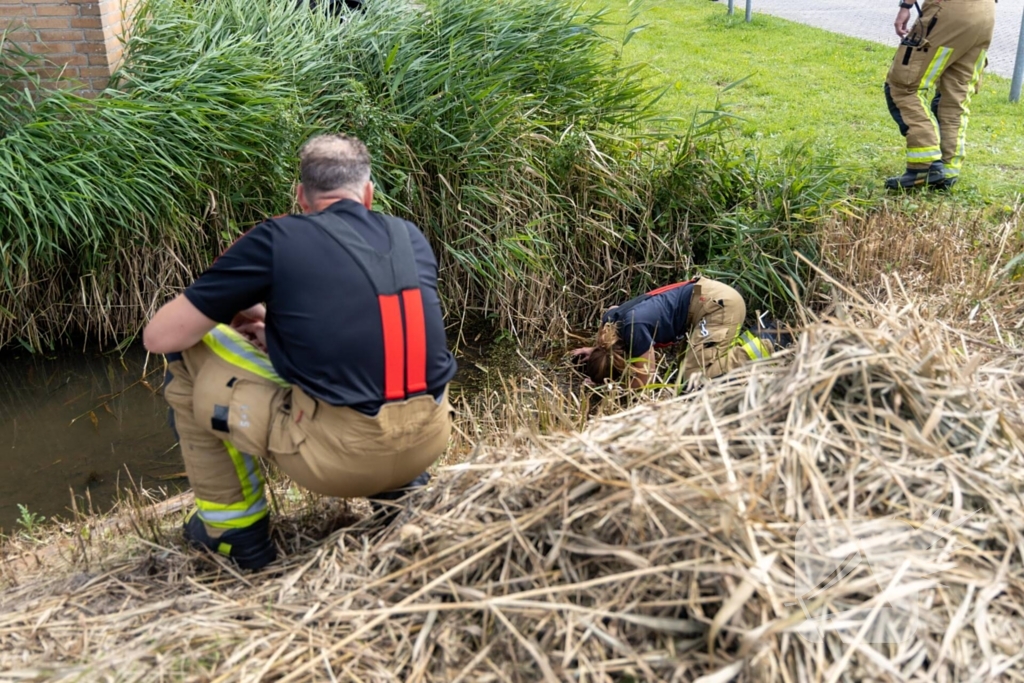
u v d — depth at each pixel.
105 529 3.41
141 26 6.08
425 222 6.09
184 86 5.70
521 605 2.04
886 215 5.77
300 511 3.12
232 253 2.45
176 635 2.26
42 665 2.21
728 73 9.48
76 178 5.22
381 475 2.56
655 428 2.38
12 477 4.53
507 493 2.41
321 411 2.47
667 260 6.05
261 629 2.26
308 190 2.63
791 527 1.98
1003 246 5.25
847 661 1.80
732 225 5.74
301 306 2.41
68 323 5.86
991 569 2.00
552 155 6.06
